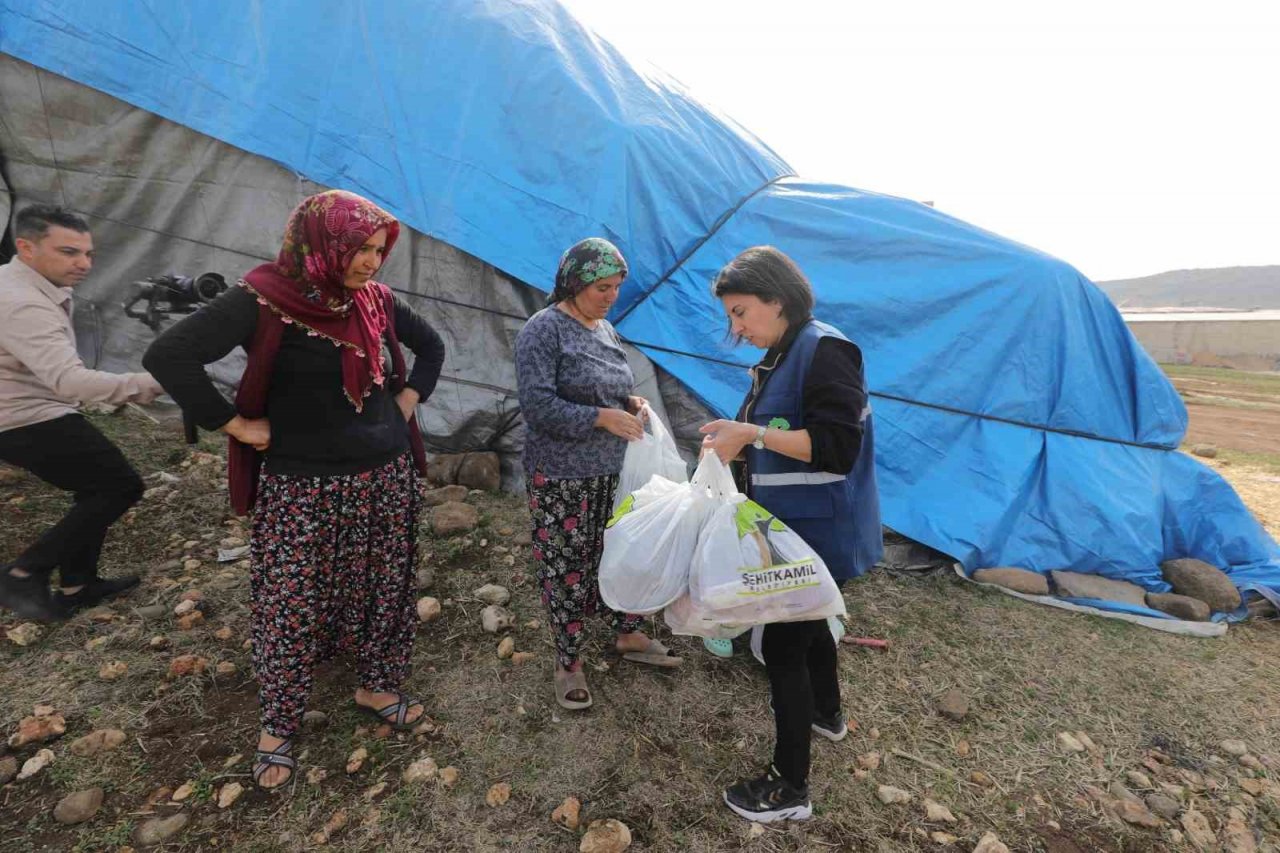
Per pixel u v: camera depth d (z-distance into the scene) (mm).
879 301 4051
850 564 1876
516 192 3988
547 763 2162
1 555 2949
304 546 1857
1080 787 2248
